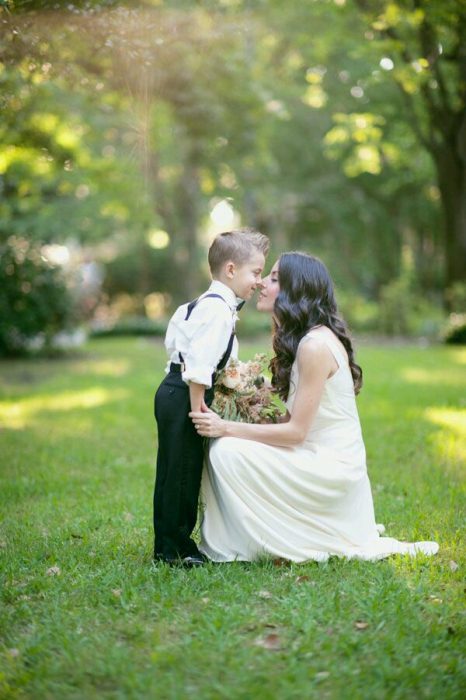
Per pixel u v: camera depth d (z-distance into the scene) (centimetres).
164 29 553
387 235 2678
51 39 477
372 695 231
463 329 1552
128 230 2375
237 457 331
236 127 1478
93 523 420
